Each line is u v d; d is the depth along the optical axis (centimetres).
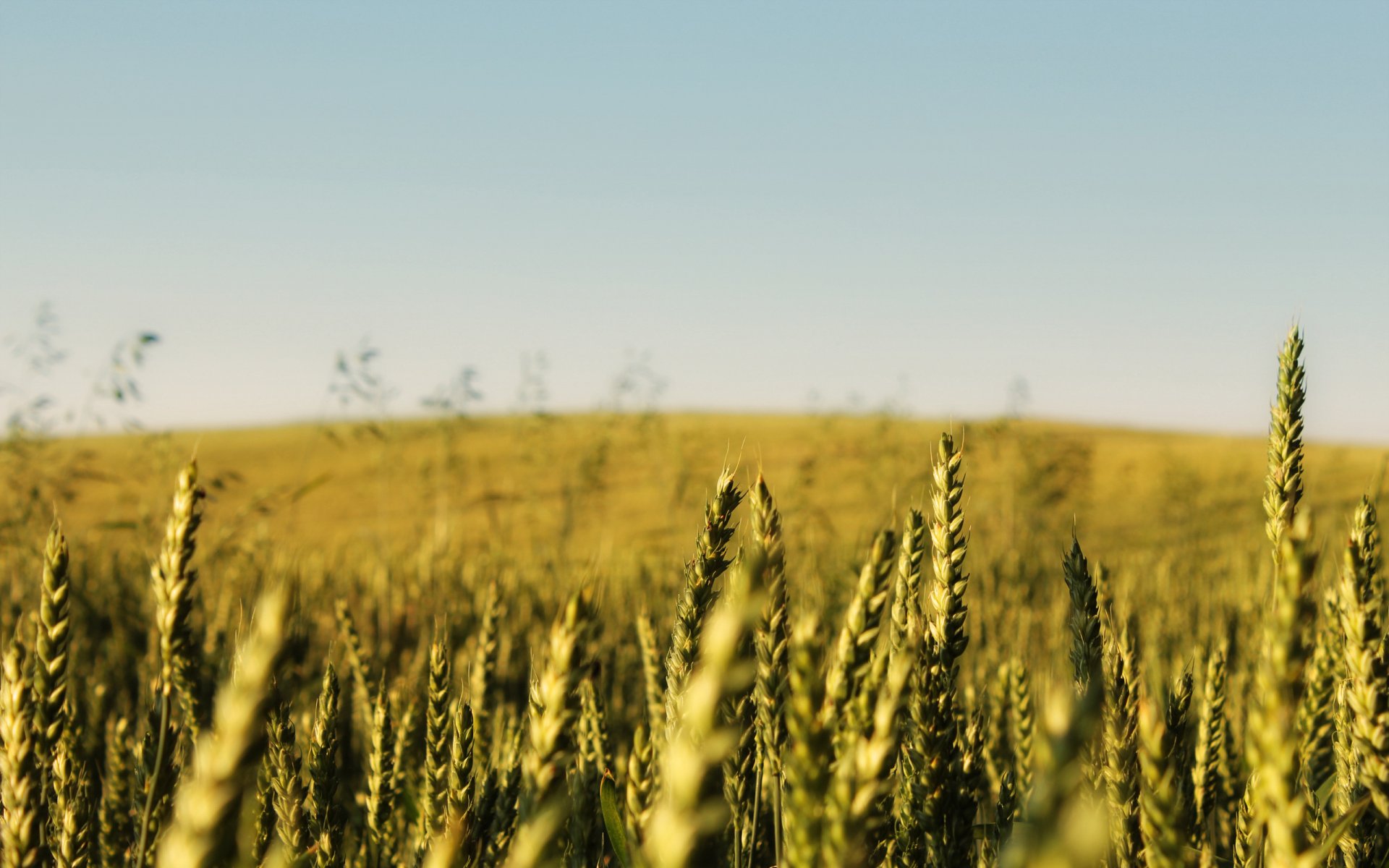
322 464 3092
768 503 145
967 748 182
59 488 827
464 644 496
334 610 558
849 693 105
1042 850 62
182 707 158
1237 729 290
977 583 732
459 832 104
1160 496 2180
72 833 171
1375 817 168
